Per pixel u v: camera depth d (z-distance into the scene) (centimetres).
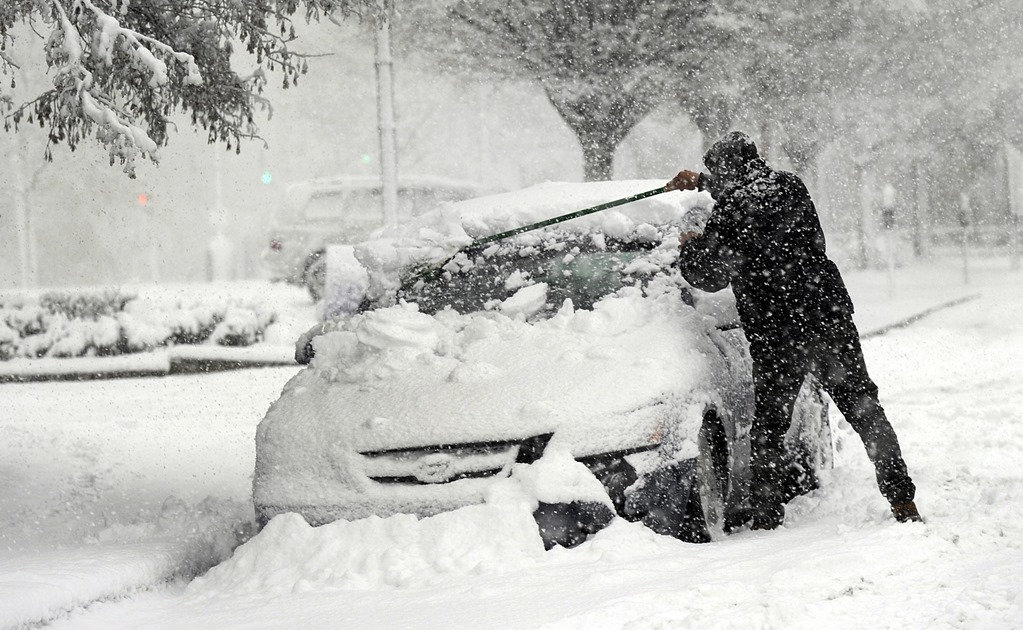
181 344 2739
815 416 1078
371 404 923
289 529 864
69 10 1105
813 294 930
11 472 1379
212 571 871
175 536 998
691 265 955
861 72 3797
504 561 805
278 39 1409
